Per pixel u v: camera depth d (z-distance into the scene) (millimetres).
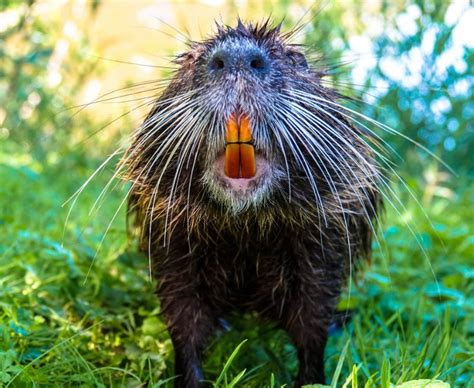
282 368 652
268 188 547
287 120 537
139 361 637
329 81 666
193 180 575
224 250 621
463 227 1071
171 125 562
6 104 1439
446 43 1380
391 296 816
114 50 1818
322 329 634
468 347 684
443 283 871
